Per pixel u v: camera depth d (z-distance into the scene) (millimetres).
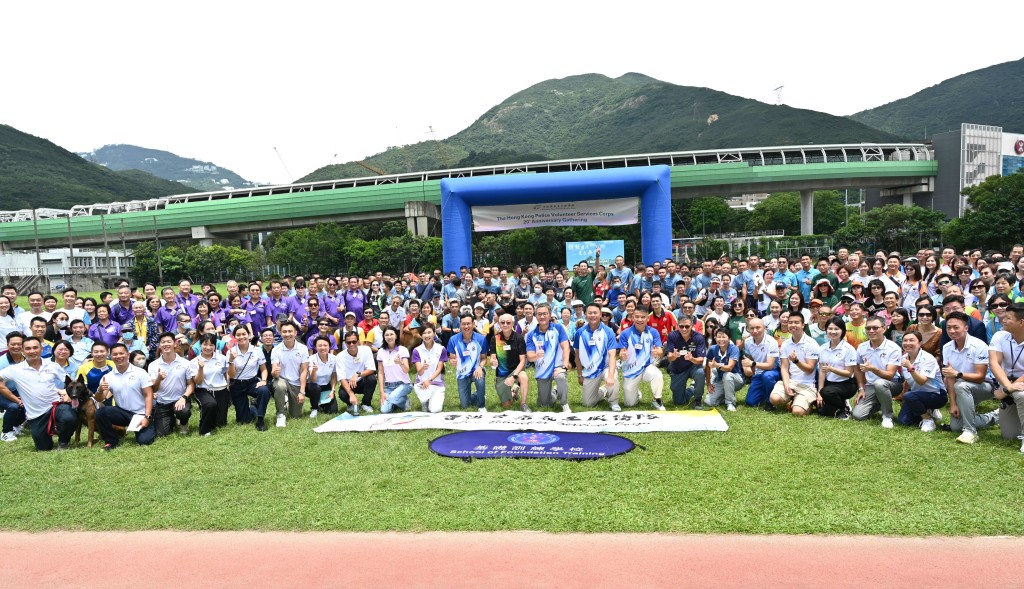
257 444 6559
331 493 5004
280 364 7801
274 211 61344
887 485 4816
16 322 9031
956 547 3857
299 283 11383
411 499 4820
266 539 4277
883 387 6594
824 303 10328
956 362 6266
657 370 7984
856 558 3750
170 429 7215
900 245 56094
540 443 6125
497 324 8922
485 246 50062
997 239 44844
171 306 10289
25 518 4738
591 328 8031
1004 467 5129
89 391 6926
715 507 4492
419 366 7957
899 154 67125
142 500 5016
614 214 15281
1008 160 67438
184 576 3805
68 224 65938
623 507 4535
